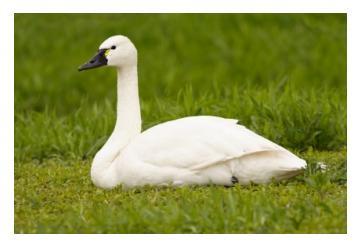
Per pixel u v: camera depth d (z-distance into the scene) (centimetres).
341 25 2528
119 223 1127
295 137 1539
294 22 2567
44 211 1228
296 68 2347
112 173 1314
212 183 1261
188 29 2558
